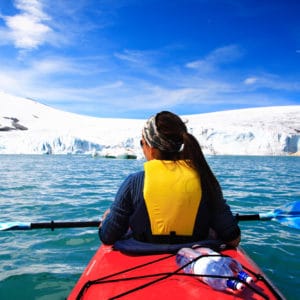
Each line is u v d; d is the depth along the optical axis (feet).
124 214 5.65
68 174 38.63
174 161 5.65
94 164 57.98
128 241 6.04
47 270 9.37
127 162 65.16
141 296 4.69
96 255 6.38
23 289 8.26
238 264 5.03
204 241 5.81
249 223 14.67
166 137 5.63
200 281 4.97
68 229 13.51
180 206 5.49
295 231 13.38
